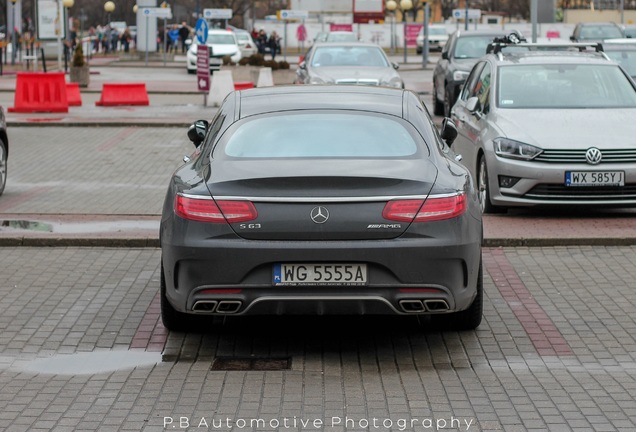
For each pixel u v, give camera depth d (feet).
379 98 32.89
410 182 27.55
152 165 69.41
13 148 77.66
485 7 407.23
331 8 296.51
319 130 30.50
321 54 103.81
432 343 30.14
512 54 56.39
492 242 43.06
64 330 31.55
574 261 40.47
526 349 29.55
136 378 27.20
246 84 119.44
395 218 27.17
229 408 24.80
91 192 58.13
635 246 42.93
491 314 33.27
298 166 28.09
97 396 25.75
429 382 26.71
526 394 25.73
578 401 25.20
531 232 45.29
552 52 56.80
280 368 27.94
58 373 27.68
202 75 112.68
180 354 29.27
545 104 51.62
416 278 27.22
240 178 27.53
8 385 26.66
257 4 455.22
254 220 27.14
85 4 417.28
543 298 35.19
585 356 28.91
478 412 24.41
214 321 32.50
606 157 47.42
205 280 27.37
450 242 27.40
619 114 50.24
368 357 28.91
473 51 99.50
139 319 32.73
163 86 147.23
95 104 115.65
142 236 43.32
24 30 270.26
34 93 103.35
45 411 24.68
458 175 29.19
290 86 34.81
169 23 382.83
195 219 27.50
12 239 42.98
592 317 32.81
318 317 32.96
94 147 78.59
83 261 40.55
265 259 27.04
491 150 48.91
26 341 30.45
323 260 27.04
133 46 328.29
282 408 24.76
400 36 300.61
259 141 30.04
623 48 85.40
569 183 47.29
